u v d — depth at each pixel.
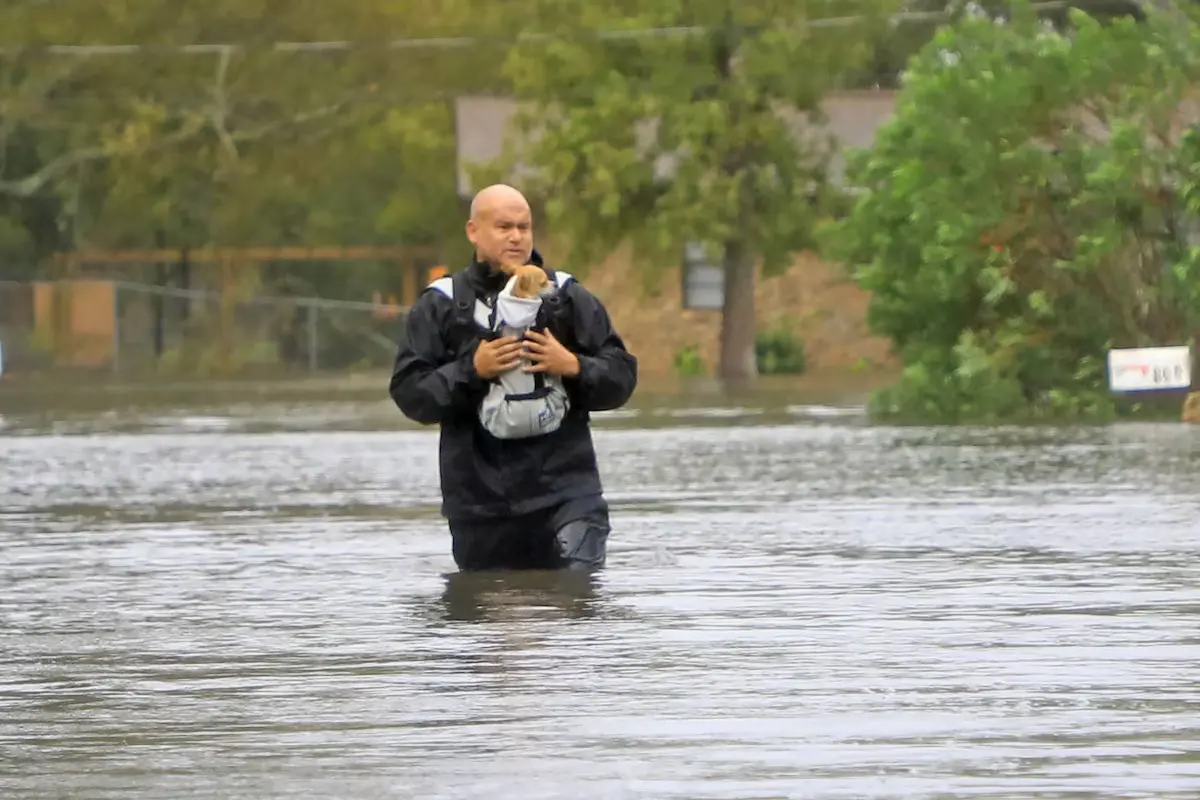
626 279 95.62
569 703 12.30
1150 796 9.79
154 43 109.25
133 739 11.49
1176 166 44.19
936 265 45.50
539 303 18.75
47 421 53.59
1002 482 28.62
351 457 37.28
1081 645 14.24
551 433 19.16
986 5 118.00
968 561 19.47
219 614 16.69
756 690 12.63
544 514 19.22
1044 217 45.28
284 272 119.81
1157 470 30.27
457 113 98.94
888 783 10.09
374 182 119.19
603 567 19.28
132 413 58.06
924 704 12.12
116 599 17.78
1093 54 44.97
